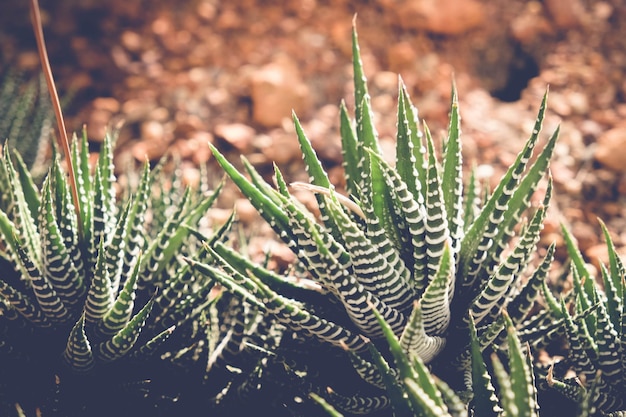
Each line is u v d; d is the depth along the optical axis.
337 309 0.38
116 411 0.39
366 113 0.39
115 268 0.38
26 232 0.38
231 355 0.41
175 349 0.40
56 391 0.37
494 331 0.35
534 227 0.34
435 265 0.36
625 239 0.58
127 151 0.66
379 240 0.36
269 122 0.68
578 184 0.61
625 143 0.62
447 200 0.38
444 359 0.38
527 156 0.34
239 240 0.56
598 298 0.39
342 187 0.63
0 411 0.37
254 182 0.38
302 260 0.38
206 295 0.39
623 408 0.38
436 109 0.69
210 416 0.40
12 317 0.37
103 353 0.37
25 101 0.58
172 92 0.71
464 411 0.32
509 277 0.35
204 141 0.66
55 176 0.39
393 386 0.33
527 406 0.31
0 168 0.44
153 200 0.49
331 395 0.35
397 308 0.37
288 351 0.38
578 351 0.37
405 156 0.37
